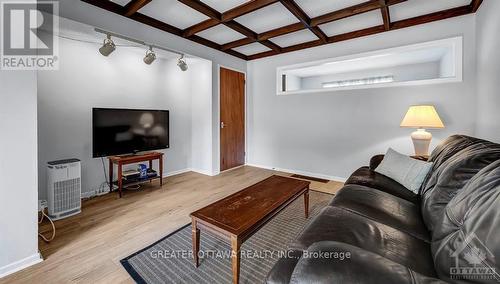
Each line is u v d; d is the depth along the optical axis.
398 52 3.25
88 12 2.45
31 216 1.65
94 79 3.09
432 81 3.02
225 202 1.78
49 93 2.70
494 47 2.21
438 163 1.71
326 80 6.08
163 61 3.95
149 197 3.05
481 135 2.56
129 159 3.08
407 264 0.96
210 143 4.19
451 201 1.11
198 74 4.25
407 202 1.66
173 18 3.03
